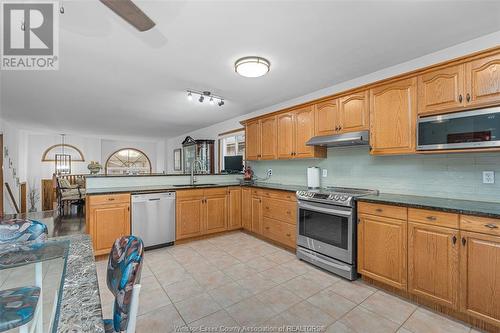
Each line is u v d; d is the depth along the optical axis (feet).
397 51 7.83
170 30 6.49
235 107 14.78
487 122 5.92
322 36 6.89
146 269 8.89
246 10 5.69
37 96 12.41
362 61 8.52
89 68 8.96
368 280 7.92
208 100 13.17
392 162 9.05
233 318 6.09
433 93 7.04
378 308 6.48
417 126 7.23
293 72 9.45
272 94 12.21
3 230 4.08
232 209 13.56
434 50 7.79
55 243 4.06
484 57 6.15
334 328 5.70
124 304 2.45
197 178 14.39
